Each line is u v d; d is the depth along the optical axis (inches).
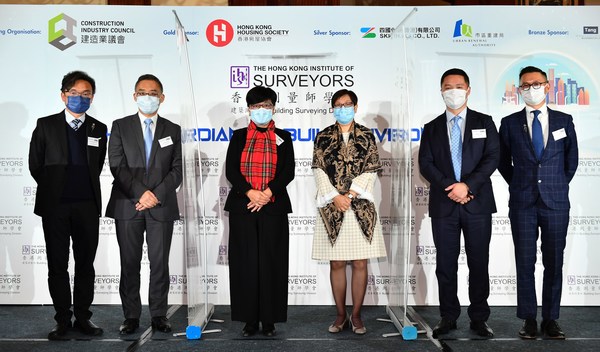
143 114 155.5
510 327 155.6
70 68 177.9
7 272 177.3
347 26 179.3
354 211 148.6
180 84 144.9
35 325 157.6
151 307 153.4
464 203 147.6
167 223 153.9
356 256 147.1
